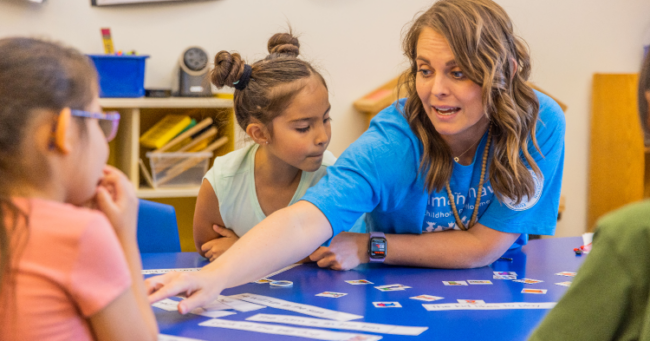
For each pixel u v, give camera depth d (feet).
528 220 4.34
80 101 2.12
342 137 9.11
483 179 4.30
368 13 8.98
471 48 3.63
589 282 1.91
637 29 9.80
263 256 3.48
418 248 4.24
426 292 3.59
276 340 2.72
